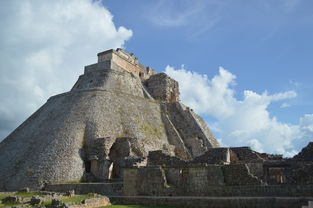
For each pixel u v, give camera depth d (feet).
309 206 49.67
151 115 165.89
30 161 118.11
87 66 204.13
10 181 112.37
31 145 128.16
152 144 142.10
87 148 127.24
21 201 68.08
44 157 117.60
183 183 72.95
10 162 122.83
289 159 101.86
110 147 127.03
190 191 71.67
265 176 101.04
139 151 127.34
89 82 183.62
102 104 148.77
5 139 149.69
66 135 127.03
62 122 135.13
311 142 97.55
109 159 122.21
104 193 90.12
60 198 70.54
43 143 125.49
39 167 114.01
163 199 69.56
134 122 148.87
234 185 68.49
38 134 134.10
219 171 70.23
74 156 119.65
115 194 87.56
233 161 112.68
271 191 64.08
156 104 179.22
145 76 230.48
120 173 119.03
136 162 109.91
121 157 124.26
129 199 73.51
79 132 130.00
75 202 61.62
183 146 152.56
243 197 63.98
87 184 94.48
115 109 150.41
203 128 174.50
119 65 205.87
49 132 131.34
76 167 116.57
